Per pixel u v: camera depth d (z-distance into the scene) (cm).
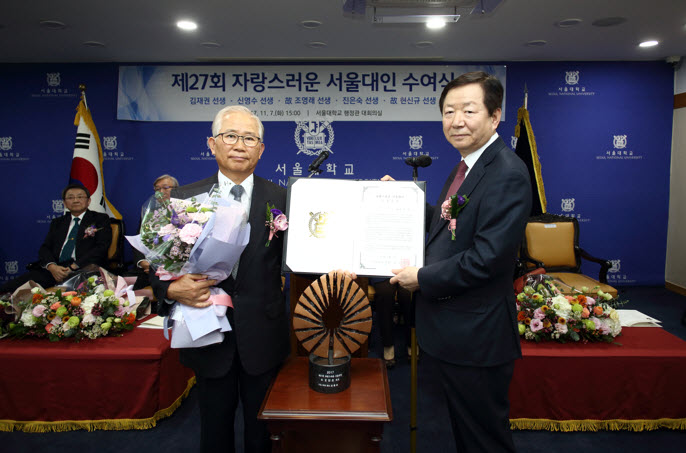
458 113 141
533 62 484
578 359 214
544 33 390
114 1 317
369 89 488
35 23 362
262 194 161
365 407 134
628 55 463
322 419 130
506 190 134
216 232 138
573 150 492
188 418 235
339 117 491
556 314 224
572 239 388
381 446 212
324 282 144
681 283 476
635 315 263
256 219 156
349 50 444
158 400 225
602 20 359
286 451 155
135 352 217
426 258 153
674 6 330
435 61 484
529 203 136
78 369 219
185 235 133
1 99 479
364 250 154
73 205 377
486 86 139
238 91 486
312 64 485
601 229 498
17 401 220
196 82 484
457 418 147
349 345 146
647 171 493
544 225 390
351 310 145
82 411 221
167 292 143
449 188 162
